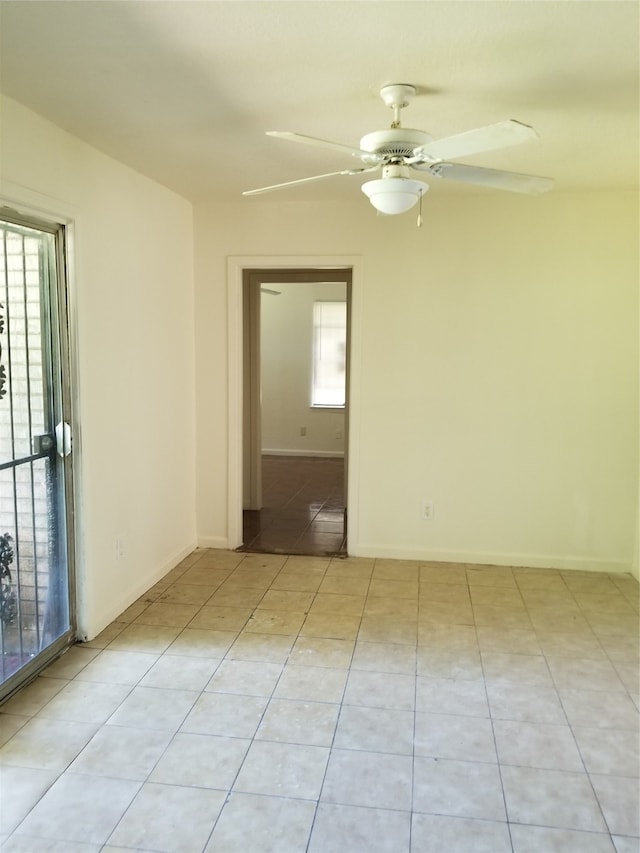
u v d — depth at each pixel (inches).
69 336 114.5
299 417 325.1
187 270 165.3
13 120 95.7
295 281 209.9
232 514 175.9
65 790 82.3
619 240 152.5
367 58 80.5
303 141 84.7
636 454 157.6
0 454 101.2
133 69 84.4
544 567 164.2
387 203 92.7
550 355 157.9
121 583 135.4
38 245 108.5
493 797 81.5
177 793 81.9
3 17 70.5
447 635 126.1
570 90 90.4
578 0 66.4
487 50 78.0
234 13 69.6
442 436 164.4
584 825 77.0
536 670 112.7
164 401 154.3
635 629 129.0
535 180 97.0
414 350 162.7
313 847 73.4
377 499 169.2
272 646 121.1
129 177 132.7
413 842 74.2
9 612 104.3
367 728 95.7
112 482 130.0
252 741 92.5
